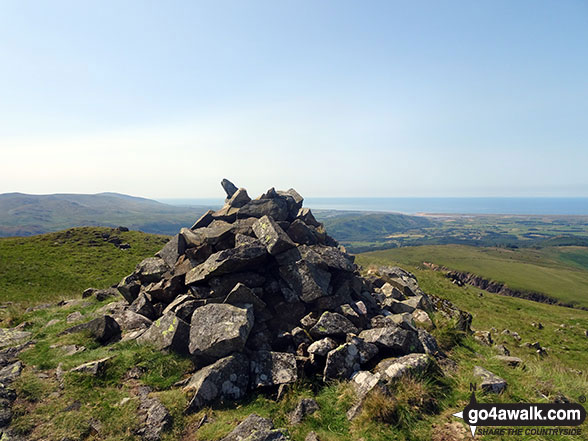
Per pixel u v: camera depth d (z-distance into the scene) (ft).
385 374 30.71
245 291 41.29
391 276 69.72
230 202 68.39
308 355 36.22
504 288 412.57
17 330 47.83
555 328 134.31
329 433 25.31
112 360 35.09
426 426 25.32
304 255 47.44
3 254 220.02
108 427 25.94
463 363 36.99
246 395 31.71
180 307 41.57
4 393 28.96
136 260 230.27
